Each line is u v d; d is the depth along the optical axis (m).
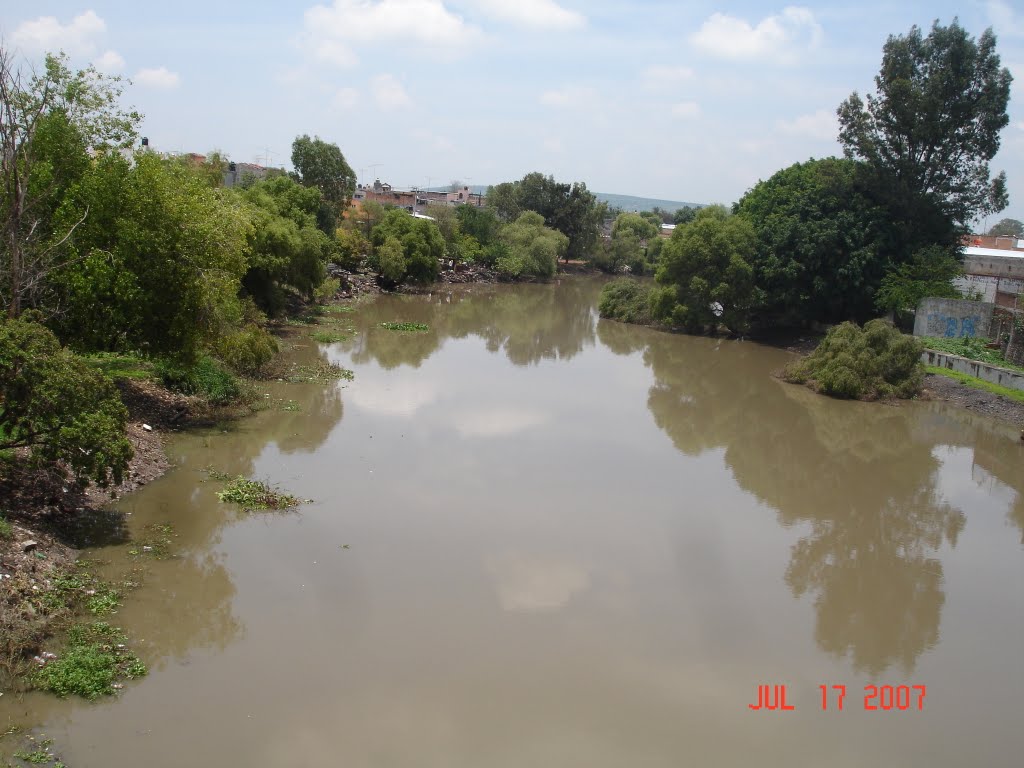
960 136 42.97
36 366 13.15
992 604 14.88
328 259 50.66
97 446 13.25
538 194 102.00
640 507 18.55
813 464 23.72
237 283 24.08
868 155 44.25
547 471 20.61
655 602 13.88
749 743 10.27
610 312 58.03
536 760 9.59
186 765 8.95
